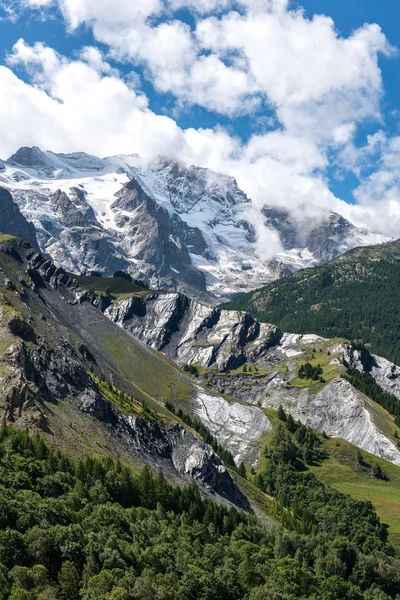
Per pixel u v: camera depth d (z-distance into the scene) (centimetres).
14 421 17238
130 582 12225
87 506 14562
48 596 11169
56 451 16788
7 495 13162
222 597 14325
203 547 16125
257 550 17312
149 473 18212
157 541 14812
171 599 12794
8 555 11669
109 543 13100
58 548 12344
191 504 18262
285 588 15688
